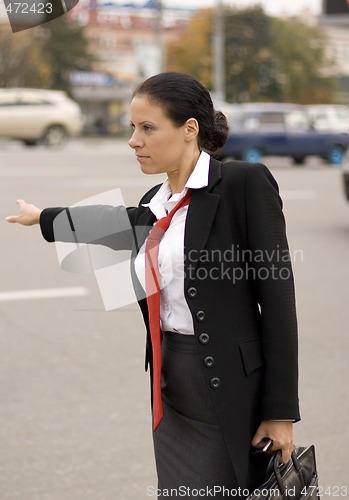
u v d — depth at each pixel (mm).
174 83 3297
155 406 3330
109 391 7422
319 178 25828
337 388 7469
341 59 100250
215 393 3285
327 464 5969
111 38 76438
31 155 33781
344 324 9516
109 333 9133
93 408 7027
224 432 3287
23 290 11055
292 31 79812
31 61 61562
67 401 7172
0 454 6145
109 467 5957
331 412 6918
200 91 3336
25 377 7750
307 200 20469
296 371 3270
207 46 73062
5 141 42375
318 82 82250
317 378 7719
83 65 70250
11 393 7348
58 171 26781
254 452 3342
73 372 7895
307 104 80000
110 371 7934
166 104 3281
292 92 79500
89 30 74188
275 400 3246
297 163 31375
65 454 6156
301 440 6359
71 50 69188
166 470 3471
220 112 3471
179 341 3371
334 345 8711
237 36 76125
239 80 76438
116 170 27438
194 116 3316
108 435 6488
